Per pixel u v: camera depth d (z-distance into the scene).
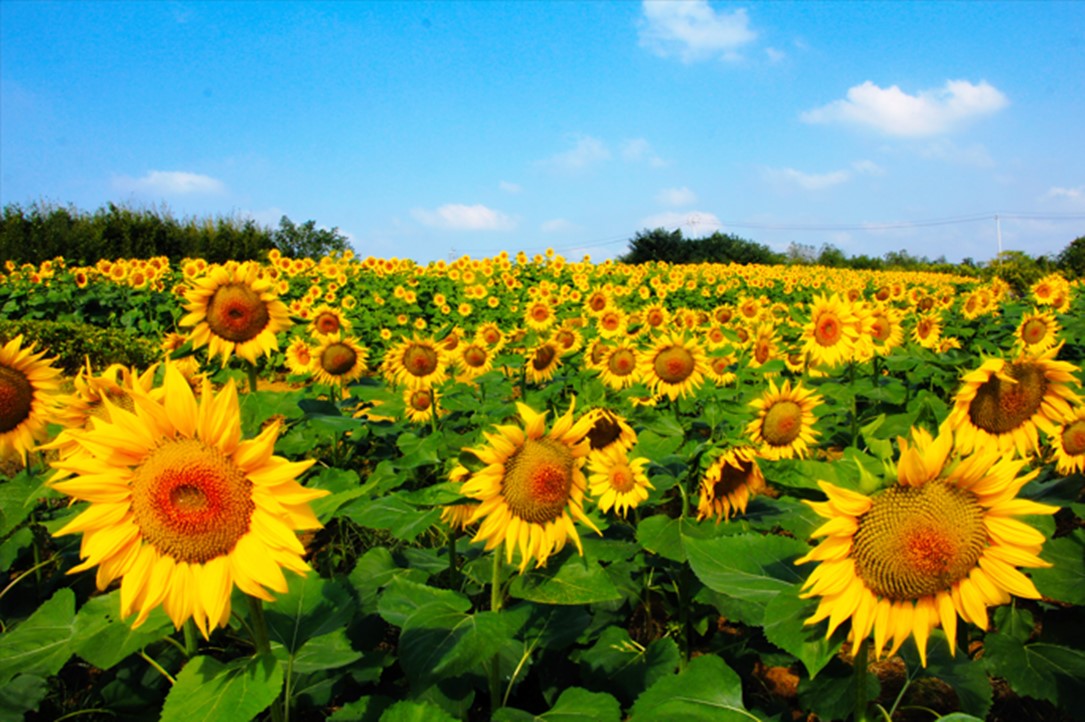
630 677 3.39
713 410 4.68
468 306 18.25
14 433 3.94
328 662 2.45
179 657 3.33
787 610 2.28
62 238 32.72
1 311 17.58
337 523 5.47
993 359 3.43
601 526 3.68
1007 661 3.08
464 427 6.46
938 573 2.00
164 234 36.94
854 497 2.01
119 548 2.05
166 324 17.20
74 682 3.63
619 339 7.12
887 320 6.79
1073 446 4.32
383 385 6.32
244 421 3.91
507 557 2.72
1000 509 2.03
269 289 4.73
